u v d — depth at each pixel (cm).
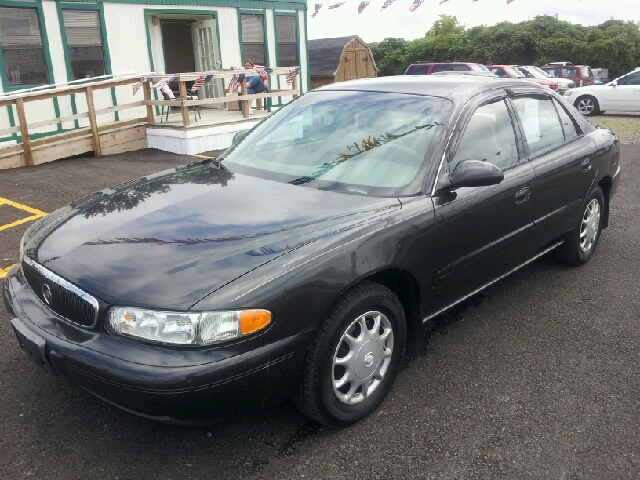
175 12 1214
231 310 231
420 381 326
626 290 450
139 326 231
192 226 280
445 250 320
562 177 416
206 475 252
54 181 822
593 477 253
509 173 368
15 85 1020
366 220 285
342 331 266
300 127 382
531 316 407
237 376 232
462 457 264
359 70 2612
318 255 258
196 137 1055
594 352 358
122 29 1146
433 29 4409
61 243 282
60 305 258
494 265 371
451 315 409
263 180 338
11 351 348
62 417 289
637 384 324
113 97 1155
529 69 2181
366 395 290
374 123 359
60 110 1084
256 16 1374
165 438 276
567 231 452
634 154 1048
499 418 293
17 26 1007
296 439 277
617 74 3859
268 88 1345
